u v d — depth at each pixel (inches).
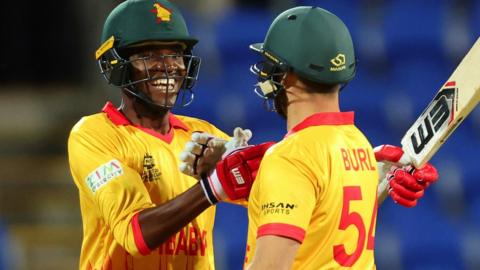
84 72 1400.1
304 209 417.4
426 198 1263.5
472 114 1342.3
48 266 1134.4
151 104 524.1
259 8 1496.1
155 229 470.9
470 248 1216.2
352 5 1460.4
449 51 1423.5
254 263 417.1
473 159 1301.7
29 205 1198.9
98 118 532.1
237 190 454.9
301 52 440.5
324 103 446.9
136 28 513.3
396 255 1206.9
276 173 422.6
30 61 1429.6
